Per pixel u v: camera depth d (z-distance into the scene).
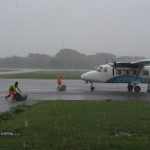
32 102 30.84
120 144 14.62
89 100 32.09
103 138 15.72
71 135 16.28
